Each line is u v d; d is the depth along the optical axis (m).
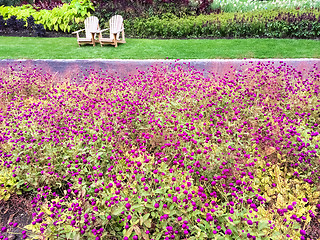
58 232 2.01
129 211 2.06
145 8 9.56
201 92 3.94
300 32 8.30
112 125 3.17
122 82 4.44
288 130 2.89
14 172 2.59
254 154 2.85
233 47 7.33
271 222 2.05
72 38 9.05
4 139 2.95
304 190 2.51
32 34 9.46
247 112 3.53
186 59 6.44
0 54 6.91
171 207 2.07
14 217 2.43
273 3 11.19
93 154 2.71
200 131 3.22
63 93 4.20
